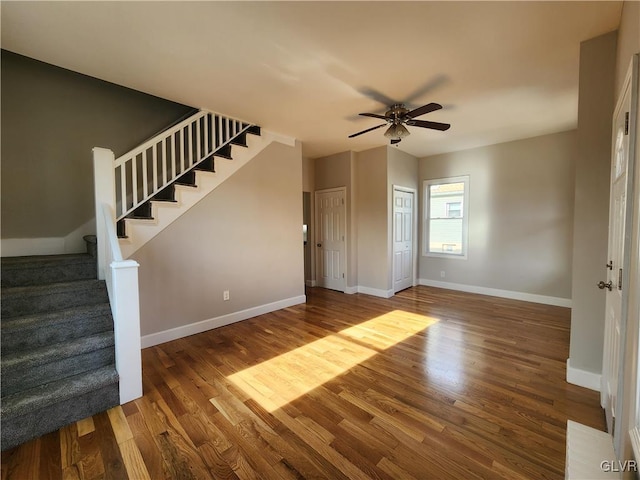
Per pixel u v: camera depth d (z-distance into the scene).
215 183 3.59
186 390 2.29
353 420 1.93
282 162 4.33
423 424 1.88
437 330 3.50
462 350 2.95
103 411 2.03
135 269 2.15
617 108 1.76
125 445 1.72
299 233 4.64
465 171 5.23
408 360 2.75
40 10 1.77
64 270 2.58
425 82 2.74
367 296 5.17
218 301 3.68
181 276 3.35
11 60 2.89
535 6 1.78
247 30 1.99
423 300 4.84
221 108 3.33
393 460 1.60
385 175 5.03
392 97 3.04
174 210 3.26
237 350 3.01
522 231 4.69
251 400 2.16
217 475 1.52
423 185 5.81
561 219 4.36
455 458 1.61
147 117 3.78
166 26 1.94
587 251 2.19
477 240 5.17
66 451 1.67
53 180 3.15
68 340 2.18
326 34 2.05
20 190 2.97
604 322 2.12
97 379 2.02
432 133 4.31
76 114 3.28
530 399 2.12
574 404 2.05
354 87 2.82
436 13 1.85
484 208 5.06
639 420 1.11
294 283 4.61
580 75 2.15
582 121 2.16
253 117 3.60
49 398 1.81
